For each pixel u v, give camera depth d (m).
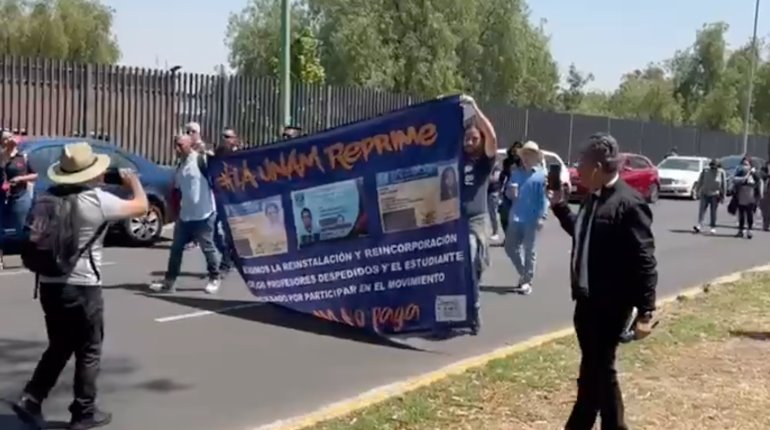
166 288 11.52
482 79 48.09
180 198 11.38
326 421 6.43
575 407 5.61
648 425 6.46
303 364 8.37
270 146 10.15
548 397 7.14
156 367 8.06
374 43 42.19
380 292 9.56
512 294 12.63
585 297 5.33
